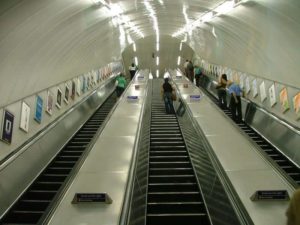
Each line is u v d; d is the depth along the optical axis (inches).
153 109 563.5
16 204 228.5
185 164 310.0
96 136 322.0
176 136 402.9
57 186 266.5
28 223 216.2
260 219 181.9
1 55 218.1
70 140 382.9
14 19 208.1
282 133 335.9
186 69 909.8
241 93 471.8
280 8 282.8
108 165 258.8
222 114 421.4
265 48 379.9
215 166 238.7
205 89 776.9
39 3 223.9
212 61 774.5
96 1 348.5
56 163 317.1
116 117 413.1
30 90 298.2
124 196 192.1
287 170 297.0
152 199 246.5
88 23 399.9
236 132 341.4
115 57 890.7
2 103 242.4
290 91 339.0
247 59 475.8
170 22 733.9
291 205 103.5
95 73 618.2
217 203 213.6
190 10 531.5
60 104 398.0
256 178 228.7
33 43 259.9
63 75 404.8
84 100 495.8
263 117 395.5
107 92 701.9
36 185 266.8
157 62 1272.1
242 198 201.6
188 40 992.2
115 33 641.0
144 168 280.8
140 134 322.3
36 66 292.4
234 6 370.6
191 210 229.8
